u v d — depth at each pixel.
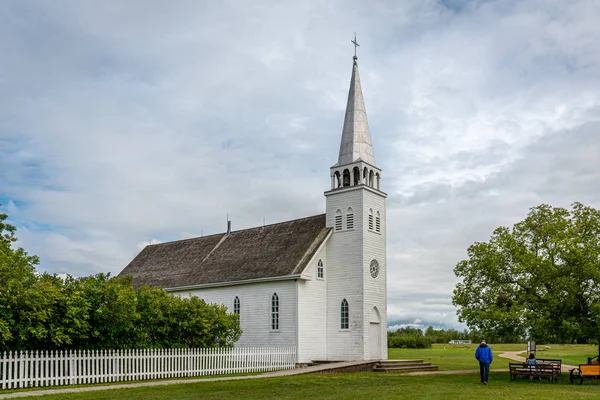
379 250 42.88
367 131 44.72
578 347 101.00
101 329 27.11
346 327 41.09
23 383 22.98
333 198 43.56
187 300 33.09
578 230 32.19
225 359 32.62
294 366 38.41
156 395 20.61
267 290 42.34
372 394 21.41
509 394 21.70
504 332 32.16
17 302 23.61
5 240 35.78
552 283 31.14
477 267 34.34
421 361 40.59
